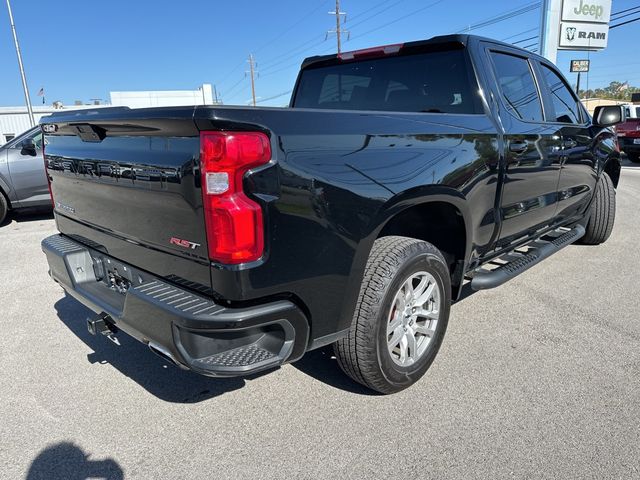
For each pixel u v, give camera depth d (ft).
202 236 6.33
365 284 7.84
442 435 7.75
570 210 15.17
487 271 11.28
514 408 8.40
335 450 7.47
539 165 11.87
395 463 7.16
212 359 6.54
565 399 8.64
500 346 10.69
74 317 12.86
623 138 56.90
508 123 10.62
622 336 11.10
